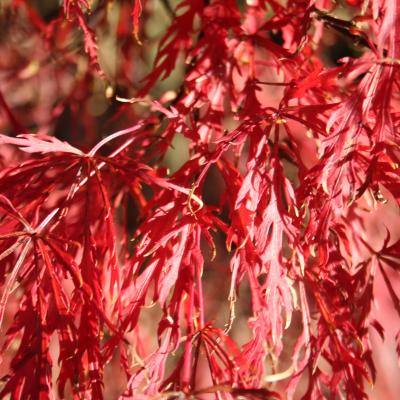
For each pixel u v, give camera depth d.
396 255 0.60
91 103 0.82
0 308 0.56
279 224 0.57
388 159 0.57
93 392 0.56
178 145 1.07
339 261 0.59
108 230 0.57
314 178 0.57
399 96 0.63
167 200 0.59
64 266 0.57
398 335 0.59
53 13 0.92
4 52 0.91
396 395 0.71
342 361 0.58
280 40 0.75
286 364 0.80
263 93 0.77
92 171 0.59
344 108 0.57
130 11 0.79
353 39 0.64
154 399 0.55
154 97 0.98
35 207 0.59
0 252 0.57
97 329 0.56
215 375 0.57
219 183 0.95
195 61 0.66
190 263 0.57
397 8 0.57
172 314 0.57
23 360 0.56
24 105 0.94
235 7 0.64
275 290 0.56
